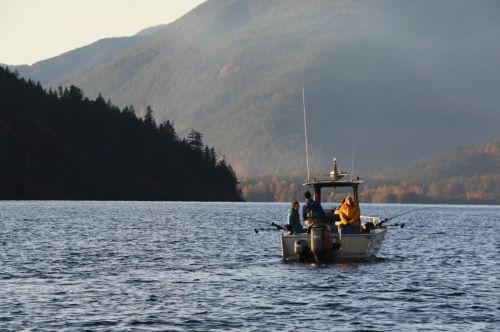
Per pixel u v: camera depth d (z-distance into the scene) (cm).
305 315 4191
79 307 4378
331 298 4694
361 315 4197
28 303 4475
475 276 5766
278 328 3888
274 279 5481
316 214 6072
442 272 5994
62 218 14450
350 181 6581
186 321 4031
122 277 5619
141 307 4397
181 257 7088
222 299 4656
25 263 6372
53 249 7669
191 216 17225
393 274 5769
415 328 3897
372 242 6022
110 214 17150
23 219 13625
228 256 7200
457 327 3922
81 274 5756
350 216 6006
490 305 4497
